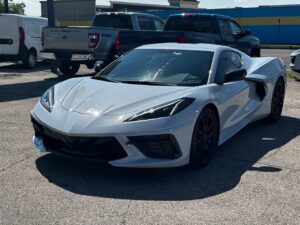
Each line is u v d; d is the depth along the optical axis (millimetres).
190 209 3701
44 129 4566
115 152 4254
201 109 4559
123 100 4539
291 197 3984
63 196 3926
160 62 5477
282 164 4953
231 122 5520
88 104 4543
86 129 4230
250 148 5602
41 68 16219
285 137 6184
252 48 14148
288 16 36094
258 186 4246
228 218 3537
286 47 31922
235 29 13445
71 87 5121
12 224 3379
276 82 6855
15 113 7426
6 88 10477
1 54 15656
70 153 4367
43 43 12422
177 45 5949
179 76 5180
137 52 5879
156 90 4750
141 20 13578
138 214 3586
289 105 8578
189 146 4445
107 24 13594
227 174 4590
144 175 4492
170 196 3982
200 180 4398
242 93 5754
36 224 3383
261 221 3500
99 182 4281
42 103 4930
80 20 39875
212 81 5160
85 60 11898
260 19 37125
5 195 3920
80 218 3494
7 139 5750
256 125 6914
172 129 4230
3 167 4656
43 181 4277
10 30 15492
